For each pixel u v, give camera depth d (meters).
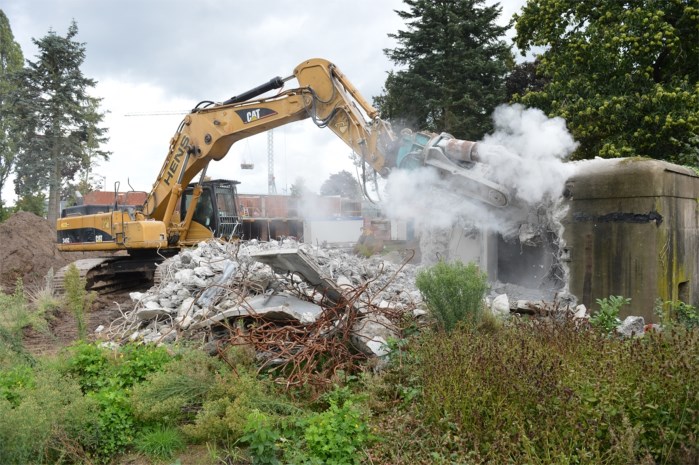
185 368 4.61
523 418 3.49
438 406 3.80
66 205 32.00
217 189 13.82
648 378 3.52
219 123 11.32
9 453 3.44
